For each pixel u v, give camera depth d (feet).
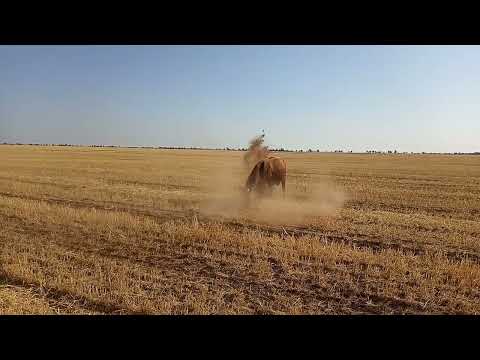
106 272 24.85
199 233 32.73
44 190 64.39
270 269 25.67
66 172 103.04
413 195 64.90
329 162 187.42
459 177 100.48
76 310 19.67
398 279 24.17
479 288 23.03
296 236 34.96
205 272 25.29
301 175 105.19
